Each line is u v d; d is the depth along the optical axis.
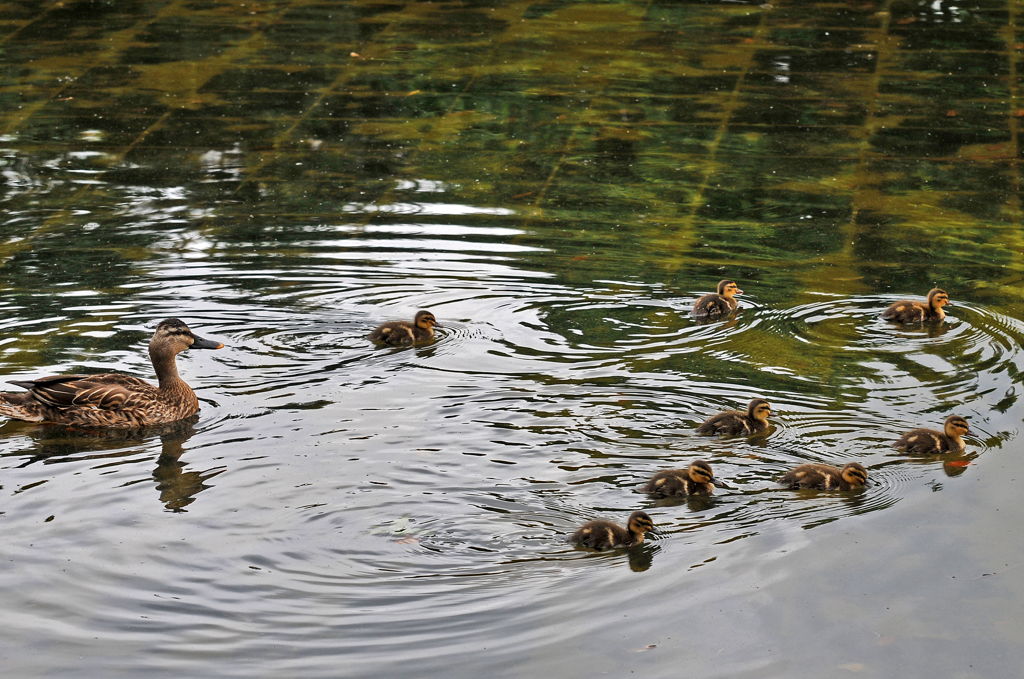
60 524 9.58
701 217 17.39
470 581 8.75
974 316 13.94
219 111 22.00
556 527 9.51
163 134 20.89
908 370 12.53
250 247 16.25
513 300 14.51
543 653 7.90
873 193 18.23
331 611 8.38
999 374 12.39
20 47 25.28
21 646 7.97
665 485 9.91
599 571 8.88
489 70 24.05
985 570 8.84
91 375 11.69
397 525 9.52
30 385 11.59
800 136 20.59
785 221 17.20
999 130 20.69
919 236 16.58
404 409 11.68
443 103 22.39
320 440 11.05
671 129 21.00
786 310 14.16
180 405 11.64
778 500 9.91
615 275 15.27
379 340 13.34
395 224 17.11
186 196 18.25
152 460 10.75
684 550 9.16
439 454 10.72
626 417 11.44
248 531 9.44
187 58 24.77
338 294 14.70
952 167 19.20
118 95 22.69
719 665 7.80
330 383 12.32
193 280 15.09
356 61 24.64
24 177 18.97
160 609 8.40
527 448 10.82
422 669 7.74
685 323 13.80
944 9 27.23
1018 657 7.88
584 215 17.45
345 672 7.71
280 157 19.92
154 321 13.86
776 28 26.25
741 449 10.79
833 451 10.77
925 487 10.12
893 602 8.47
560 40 25.73
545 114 21.81
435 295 14.65
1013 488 10.05
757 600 8.50
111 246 16.28
